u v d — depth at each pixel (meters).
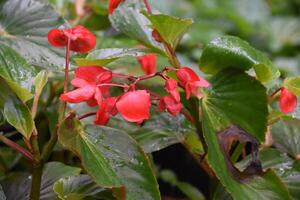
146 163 0.55
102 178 0.53
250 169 0.58
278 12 2.25
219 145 0.58
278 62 1.67
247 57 0.60
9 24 0.67
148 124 0.70
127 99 0.53
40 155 0.58
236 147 0.64
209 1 1.93
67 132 0.54
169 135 0.69
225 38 0.61
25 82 0.59
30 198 0.58
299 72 1.59
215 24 1.83
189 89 0.56
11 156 0.76
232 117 0.59
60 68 0.62
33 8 0.67
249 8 1.97
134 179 0.55
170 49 0.62
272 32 1.89
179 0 1.84
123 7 0.71
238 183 0.56
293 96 0.59
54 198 0.62
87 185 0.60
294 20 1.99
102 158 0.55
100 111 0.55
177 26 0.60
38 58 0.63
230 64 0.61
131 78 0.57
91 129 0.56
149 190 0.54
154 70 0.69
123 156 0.55
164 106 0.56
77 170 0.65
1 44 0.63
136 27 0.70
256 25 1.93
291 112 0.63
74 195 0.56
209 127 0.58
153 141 0.68
